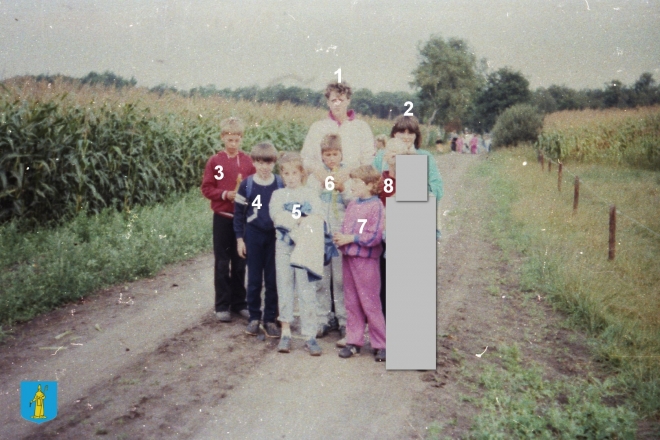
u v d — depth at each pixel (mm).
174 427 3176
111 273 6047
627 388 4066
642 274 6484
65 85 9039
